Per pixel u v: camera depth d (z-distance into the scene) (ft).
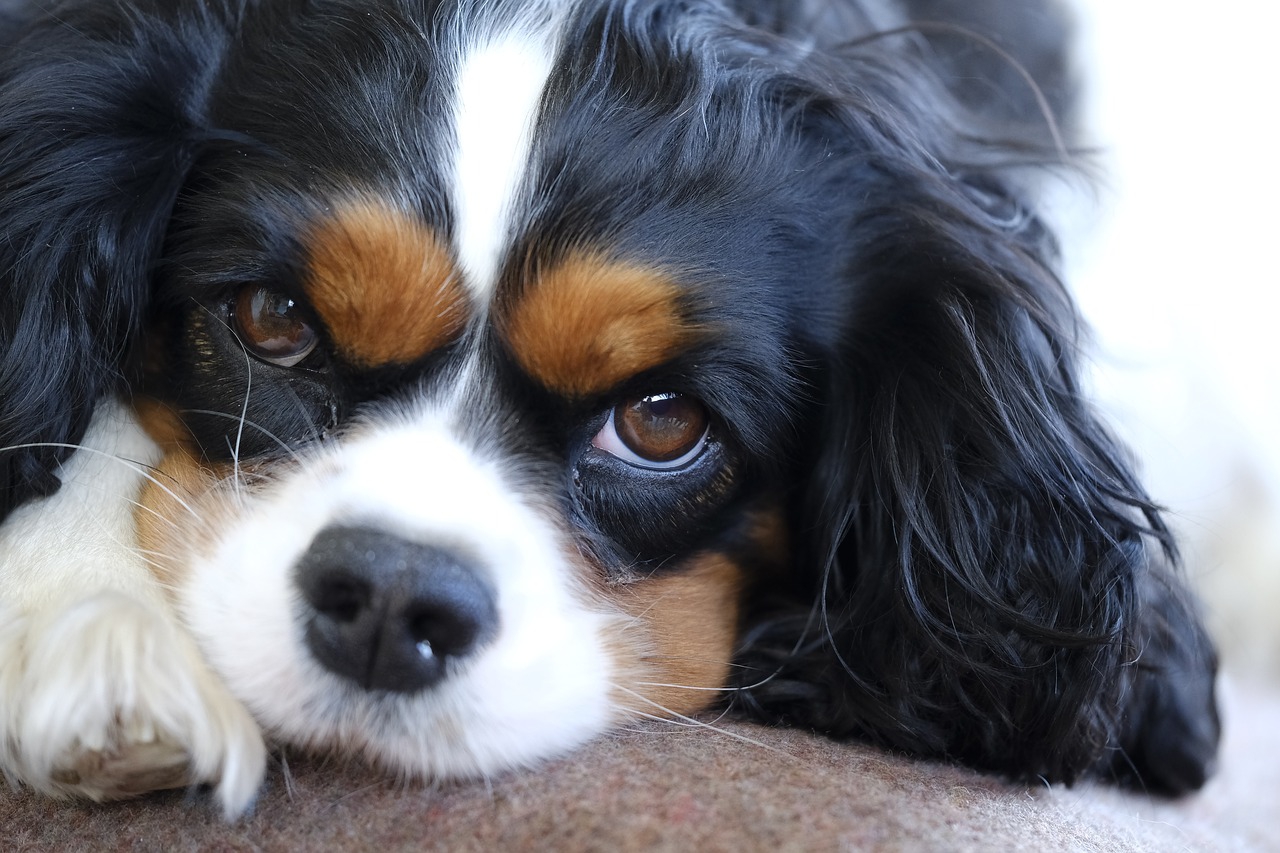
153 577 1.15
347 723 1.11
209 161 1.19
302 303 1.16
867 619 1.25
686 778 1.06
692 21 1.24
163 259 1.21
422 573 1.09
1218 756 1.43
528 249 1.15
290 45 1.20
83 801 1.09
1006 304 1.27
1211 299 1.96
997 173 1.36
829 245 1.25
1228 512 1.95
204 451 1.18
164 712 1.06
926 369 1.26
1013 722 1.23
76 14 1.26
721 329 1.17
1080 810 1.19
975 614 1.23
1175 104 2.00
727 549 1.25
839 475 1.27
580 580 1.18
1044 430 1.26
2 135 1.22
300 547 1.12
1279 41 2.02
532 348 1.16
